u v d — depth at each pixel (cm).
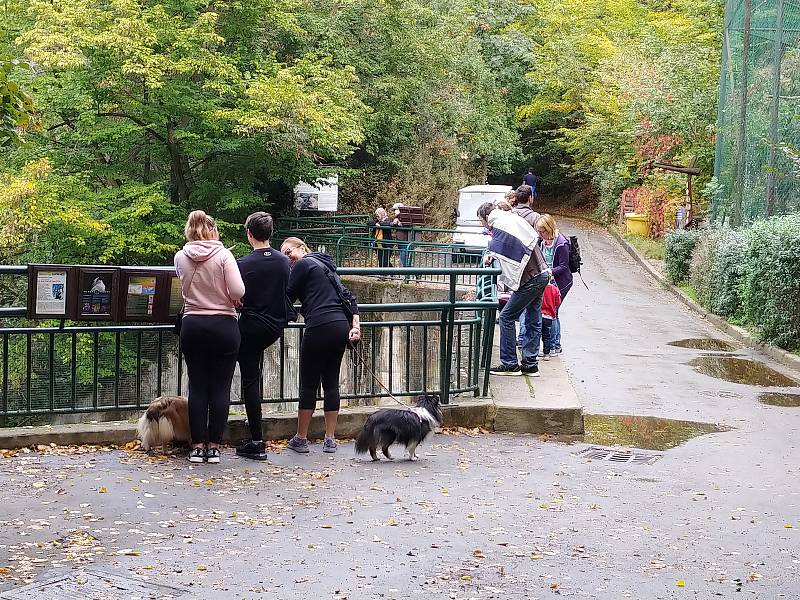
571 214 5378
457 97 3922
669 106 3519
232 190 2720
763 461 867
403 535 615
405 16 3516
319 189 3222
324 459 817
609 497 734
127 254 2398
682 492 755
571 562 575
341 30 3322
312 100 2530
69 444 808
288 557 563
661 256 3266
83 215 2141
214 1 2617
